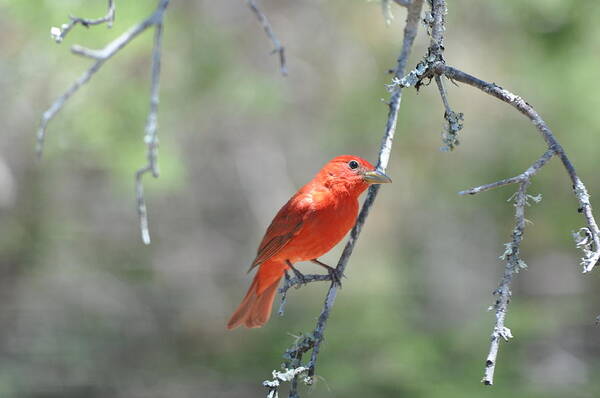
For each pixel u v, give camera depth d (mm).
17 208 15781
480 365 12789
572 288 16516
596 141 14172
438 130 15945
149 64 13750
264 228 17250
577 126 14141
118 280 16766
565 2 13539
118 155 13086
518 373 12914
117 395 15219
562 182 15203
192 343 16391
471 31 15453
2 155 15375
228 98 14672
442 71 5727
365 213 6059
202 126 16484
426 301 16125
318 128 16812
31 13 12344
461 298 16656
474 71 15656
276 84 14883
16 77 13078
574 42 13781
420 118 15500
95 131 13070
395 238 16891
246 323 8219
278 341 14852
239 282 17297
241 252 17422
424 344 13117
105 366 15656
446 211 17000
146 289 16891
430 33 5793
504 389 12305
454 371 12758
